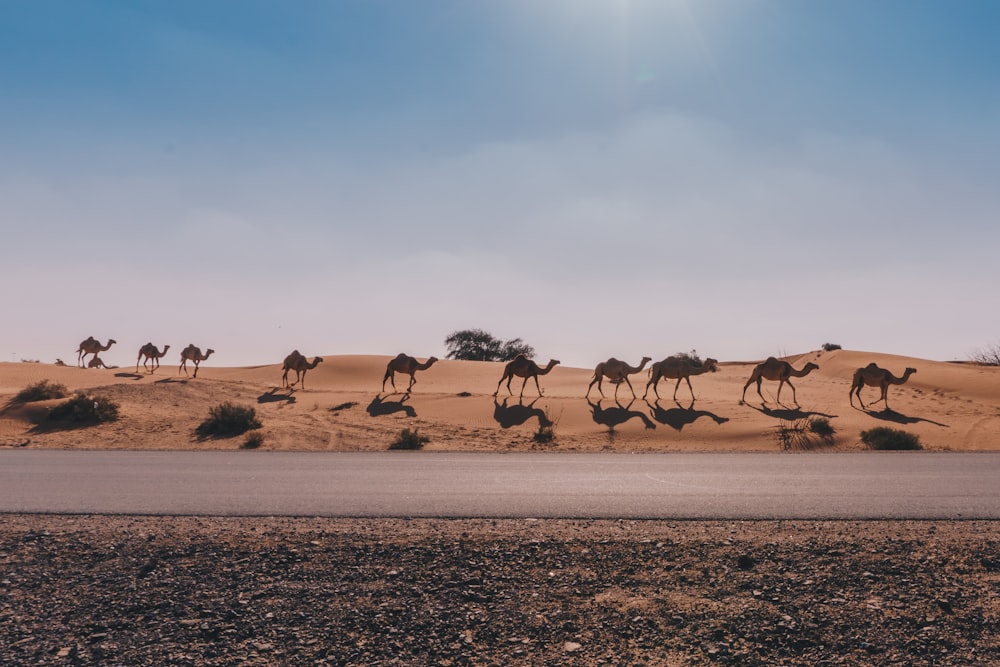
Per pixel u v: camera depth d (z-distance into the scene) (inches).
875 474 552.7
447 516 402.6
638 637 256.5
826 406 1204.5
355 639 255.4
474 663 240.2
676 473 557.3
